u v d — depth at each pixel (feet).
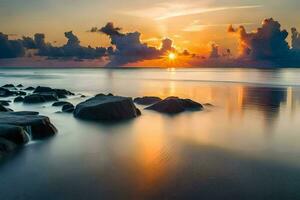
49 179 33.96
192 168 36.88
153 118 66.95
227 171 36.01
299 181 33.19
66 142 48.11
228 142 48.78
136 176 34.55
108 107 65.10
